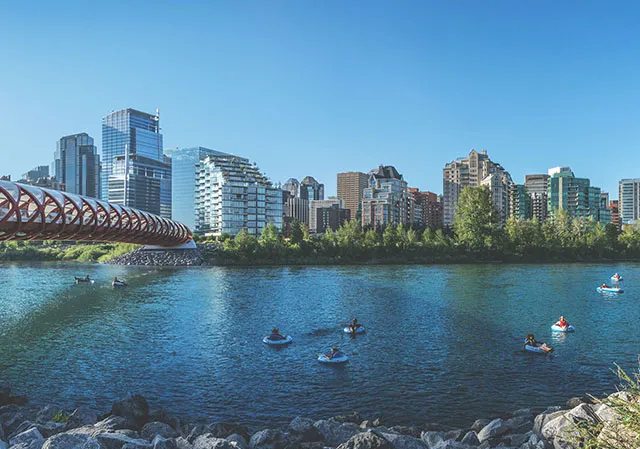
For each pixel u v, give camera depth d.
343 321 49.38
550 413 21.47
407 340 41.06
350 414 24.11
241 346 39.28
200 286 80.12
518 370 32.41
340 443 20.83
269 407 26.25
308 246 140.88
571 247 157.12
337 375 31.59
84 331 45.03
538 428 20.62
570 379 30.56
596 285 80.75
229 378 31.09
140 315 53.16
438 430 22.70
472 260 147.00
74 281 87.56
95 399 27.53
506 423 21.55
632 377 30.42
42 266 123.25
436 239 161.12
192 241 138.38
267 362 34.66
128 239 80.19
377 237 157.38
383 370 32.62
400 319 50.38
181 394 28.28
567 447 17.53
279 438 21.00
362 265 131.12
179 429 22.89
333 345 39.53
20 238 50.50
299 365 33.91
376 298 65.56
